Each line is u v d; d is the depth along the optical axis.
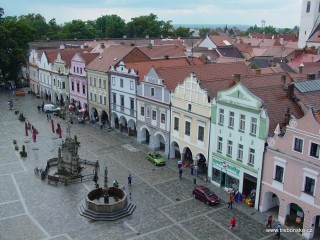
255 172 42.38
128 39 139.62
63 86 91.12
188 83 51.22
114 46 80.56
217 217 41.06
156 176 51.72
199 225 39.44
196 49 121.38
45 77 100.94
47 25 198.25
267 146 40.44
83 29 172.38
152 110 60.28
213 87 50.59
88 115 82.44
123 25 191.25
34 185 48.53
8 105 92.19
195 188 45.47
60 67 91.50
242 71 64.31
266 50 129.12
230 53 120.88
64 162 51.34
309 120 35.59
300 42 146.12
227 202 44.38
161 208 42.97
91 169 53.66
